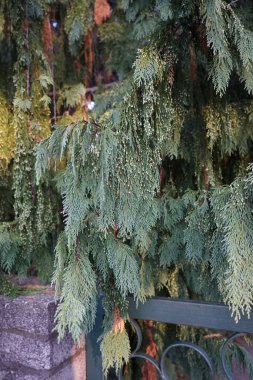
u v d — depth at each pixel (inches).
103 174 28.4
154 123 31.5
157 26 36.7
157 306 38.0
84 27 50.8
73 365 42.8
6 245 41.4
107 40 56.9
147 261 40.7
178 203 38.1
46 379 38.7
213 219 33.8
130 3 42.9
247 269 28.2
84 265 32.7
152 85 29.7
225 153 40.9
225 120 38.8
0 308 41.3
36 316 39.1
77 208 29.6
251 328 33.3
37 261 47.0
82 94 53.5
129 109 30.1
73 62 56.2
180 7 30.0
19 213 42.9
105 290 37.9
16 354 40.3
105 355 37.6
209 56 31.8
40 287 45.1
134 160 30.8
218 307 34.9
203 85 38.4
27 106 41.8
